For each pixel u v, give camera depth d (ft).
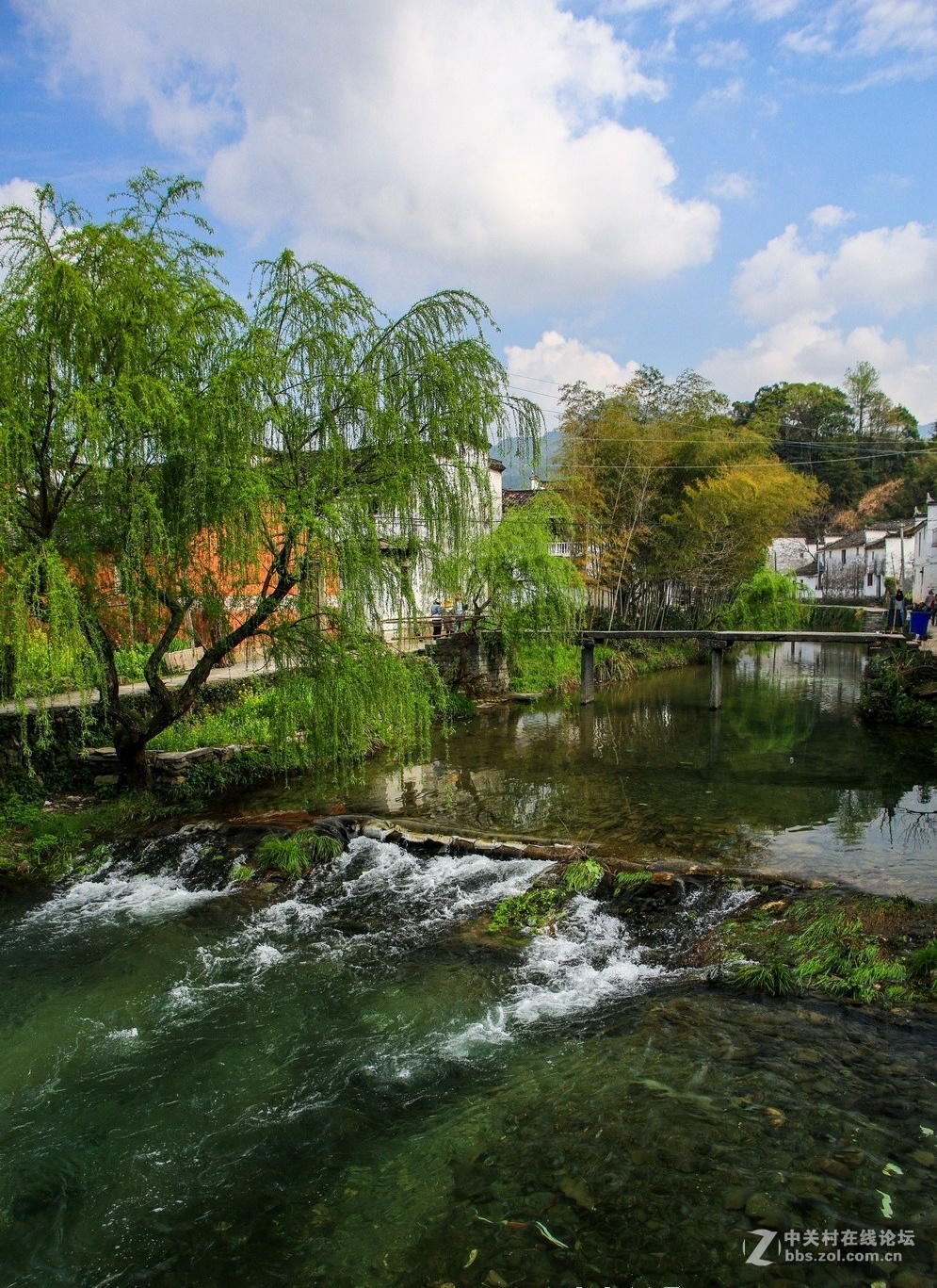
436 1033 19.54
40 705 29.73
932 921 23.44
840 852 30.99
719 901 25.96
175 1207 14.38
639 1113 15.88
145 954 24.31
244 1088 17.71
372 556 30.78
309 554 30.50
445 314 32.27
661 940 23.80
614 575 102.32
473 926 25.44
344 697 32.45
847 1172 13.93
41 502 30.09
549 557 67.36
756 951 22.31
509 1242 13.03
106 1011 21.11
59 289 27.22
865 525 199.00
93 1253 13.46
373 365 31.55
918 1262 12.06
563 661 87.86
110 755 38.88
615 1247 12.75
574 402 102.58
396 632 43.83
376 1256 13.01
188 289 31.53
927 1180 13.66
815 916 24.17
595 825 35.17
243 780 41.65
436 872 29.94
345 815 36.04
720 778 44.45
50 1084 18.07
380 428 29.96
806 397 228.43
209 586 33.45
